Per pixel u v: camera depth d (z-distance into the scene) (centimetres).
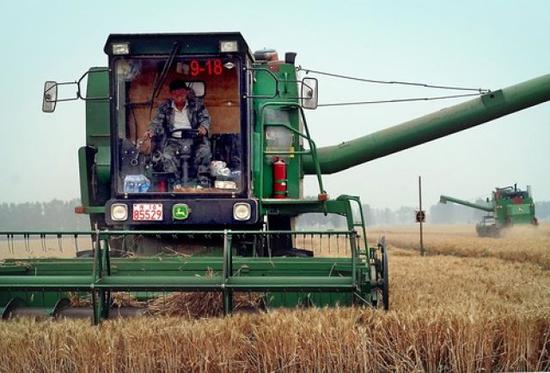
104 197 1119
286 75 1141
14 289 843
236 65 1009
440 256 3288
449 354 756
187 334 730
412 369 748
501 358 773
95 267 838
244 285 827
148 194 999
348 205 1036
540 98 1393
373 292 873
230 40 1001
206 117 1006
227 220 985
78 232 886
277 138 1117
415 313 769
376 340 756
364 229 995
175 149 1005
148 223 985
